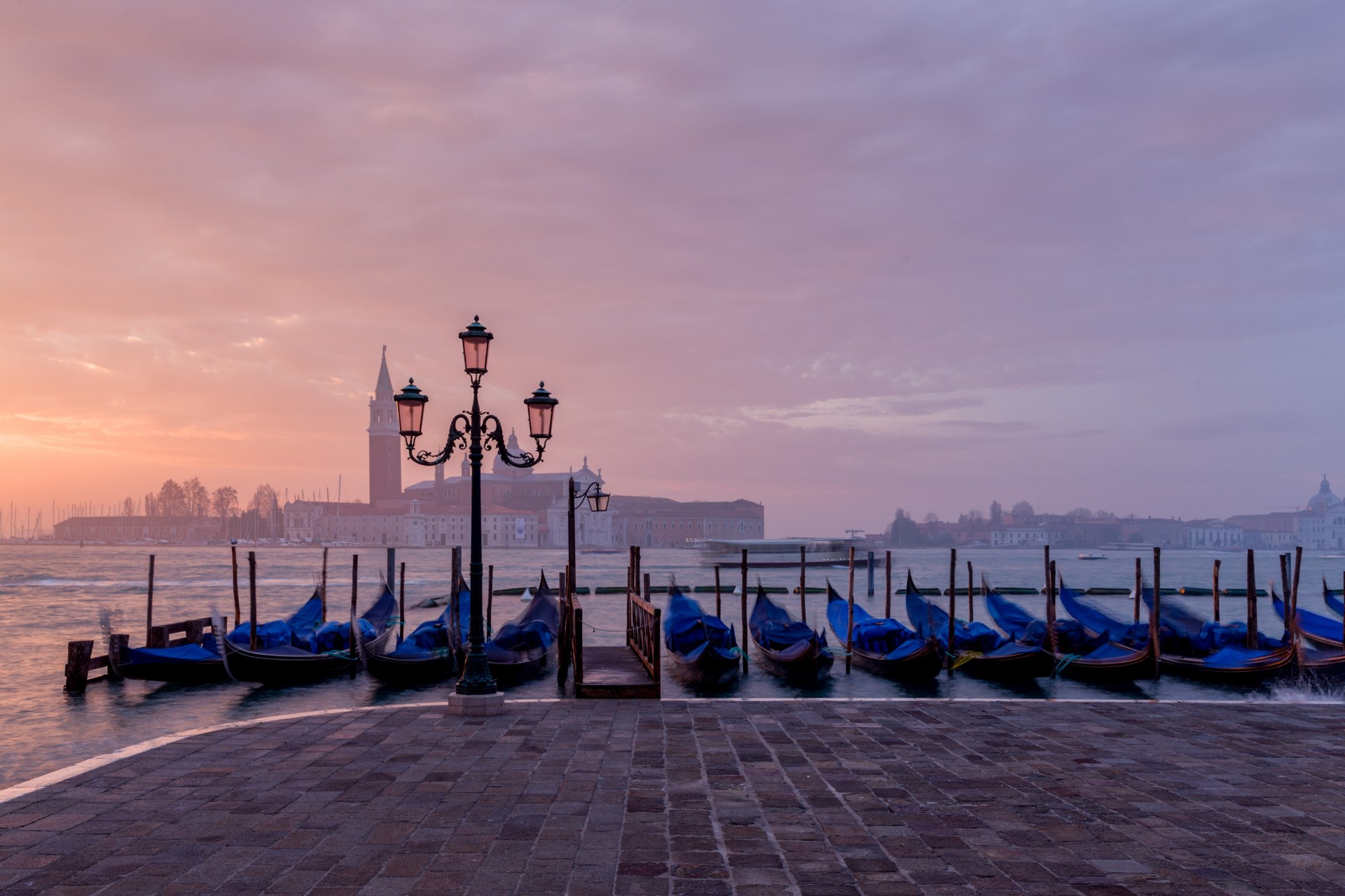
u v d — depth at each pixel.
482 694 13.62
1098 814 8.51
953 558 25.61
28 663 27.80
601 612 50.81
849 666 25.14
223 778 9.71
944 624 28.30
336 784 9.47
